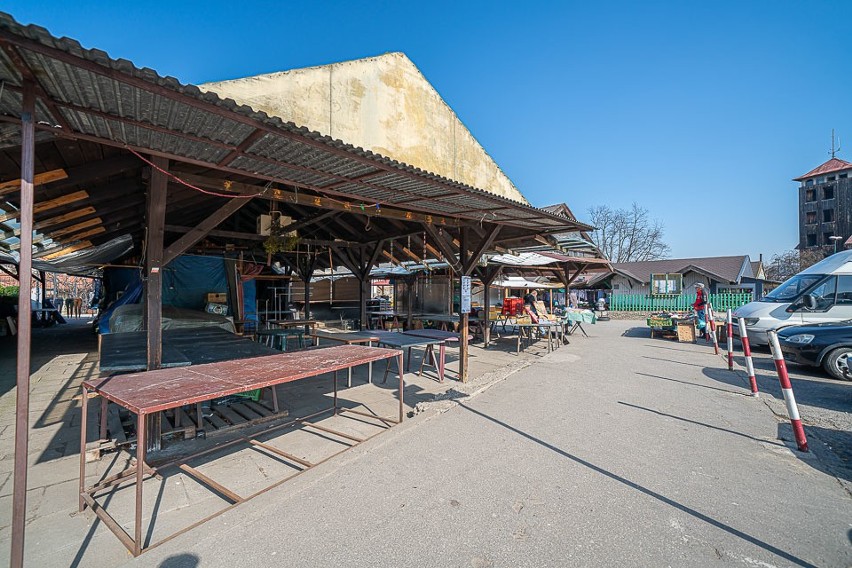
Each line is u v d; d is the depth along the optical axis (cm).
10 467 379
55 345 1166
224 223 1052
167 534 278
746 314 1078
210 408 538
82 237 657
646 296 2592
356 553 252
